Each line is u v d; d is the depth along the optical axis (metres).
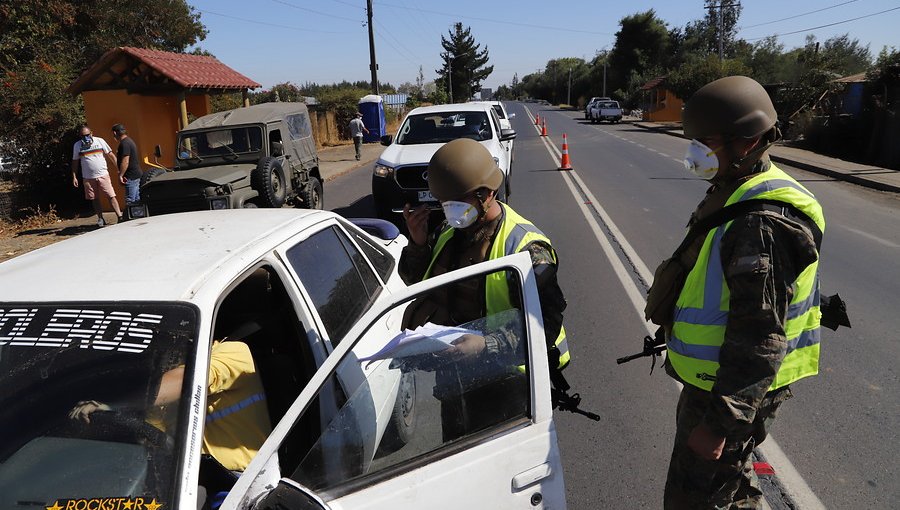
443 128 9.76
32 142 11.57
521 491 1.82
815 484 3.06
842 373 4.22
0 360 1.83
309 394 1.65
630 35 65.94
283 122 9.62
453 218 2.08
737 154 1.85
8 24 14.29
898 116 14.73
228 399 2.24
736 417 1.70
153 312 1.89
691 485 2.03
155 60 11.91
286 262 2.46
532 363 1.84
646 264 6.98
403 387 1.86
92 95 11.65
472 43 95.62
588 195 11.58
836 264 6.83
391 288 3.34
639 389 4.11
